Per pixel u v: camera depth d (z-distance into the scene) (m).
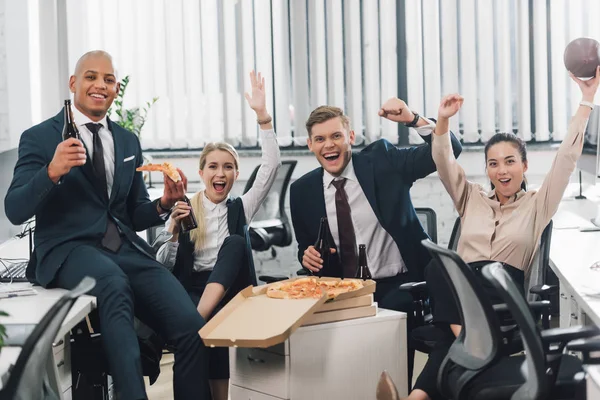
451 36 6.76
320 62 6.86
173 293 3.61
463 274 2.86
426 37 6.80
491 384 2.92
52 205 3.69
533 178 6.74
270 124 4.44
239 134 6.96
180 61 6.92
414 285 3.96
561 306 4.07
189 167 6.93
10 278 3.86
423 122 4.14
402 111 4.13
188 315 3.56
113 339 3.35
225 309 3.45
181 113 6.95
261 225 6.09
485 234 3.82
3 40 5.26
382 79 6.87
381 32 6.84
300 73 6.89
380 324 3.58
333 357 3.49
